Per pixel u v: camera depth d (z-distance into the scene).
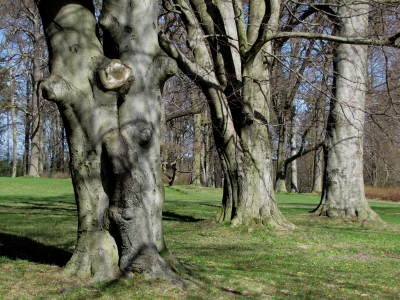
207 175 47.28
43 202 20.64
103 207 5.79
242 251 9.31
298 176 60.25
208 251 9.17
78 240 5.92
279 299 5.71
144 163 5.94
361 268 8.28
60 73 5.61
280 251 9.52
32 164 37.19
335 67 15.52
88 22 5.83
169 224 13.48
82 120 5.64
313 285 6.69
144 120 5.90
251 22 12.13
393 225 15.09
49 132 49.12
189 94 15.05
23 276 5.95
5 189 27.73
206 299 5.30
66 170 51.94
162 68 5.94
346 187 15.78
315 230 12.75
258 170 11.97
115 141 5.60
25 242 9.23
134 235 5.71
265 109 12.15
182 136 38.53
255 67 11.95
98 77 5.54
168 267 5.88
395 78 12.07
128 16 5.87
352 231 13.22
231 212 12.12
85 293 5.27
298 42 14.24
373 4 10.31
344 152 15.80
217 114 11.47
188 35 11.62
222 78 11.90
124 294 5.25
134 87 5.86
